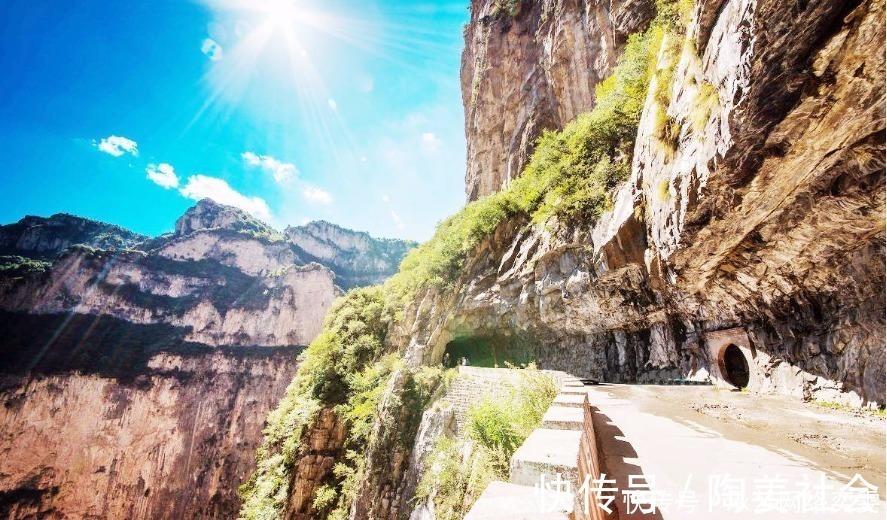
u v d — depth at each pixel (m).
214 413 104.00
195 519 86.12
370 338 40.00
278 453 39.84
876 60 6.53
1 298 107.38
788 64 7.08
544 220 28.16
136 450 92.81
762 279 14.12
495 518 2.01
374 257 186.50
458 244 37.19
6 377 93.31
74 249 123.00
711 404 12.66
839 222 10.41
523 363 29.83
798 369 13.57
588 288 22.56
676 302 18.86
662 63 14.58
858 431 8.61
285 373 115.00
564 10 39.50
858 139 8.48
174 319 123.44
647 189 16.34
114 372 103.06
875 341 10.79
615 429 9.05
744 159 9.17
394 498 22.12
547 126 41.28
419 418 24.41
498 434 12.89
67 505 82.75
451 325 33.81
